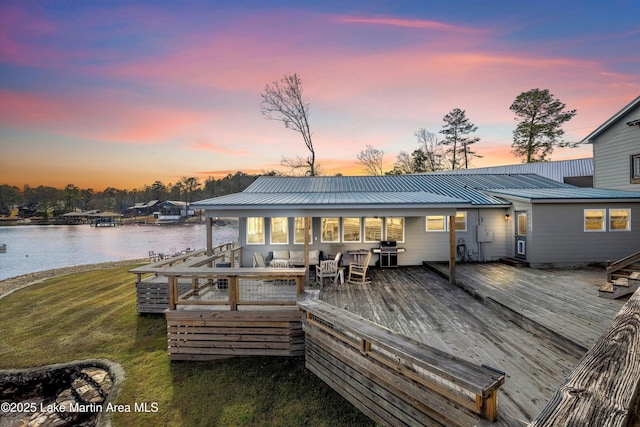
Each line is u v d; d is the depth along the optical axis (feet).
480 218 37.63
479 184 44.98
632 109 36.09
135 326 24.58
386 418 13.10
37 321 26.17
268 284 26.50
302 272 19.22
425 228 37.14
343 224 36.73
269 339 19.02
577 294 22.97
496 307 20.98
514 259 35.55
